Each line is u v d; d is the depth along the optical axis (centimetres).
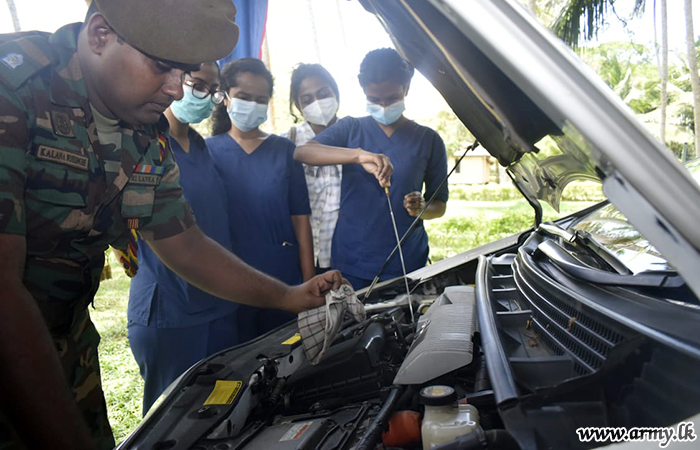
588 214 182
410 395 127
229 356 168
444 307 162
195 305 223
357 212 279
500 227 1086
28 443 100
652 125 966
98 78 121
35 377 99
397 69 259
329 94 294
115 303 678
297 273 281
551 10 858
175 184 160
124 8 110
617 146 68
